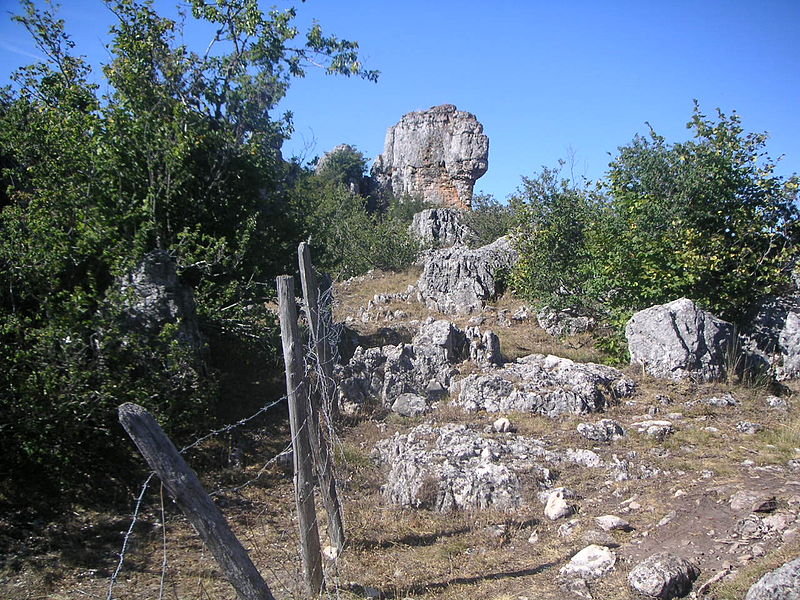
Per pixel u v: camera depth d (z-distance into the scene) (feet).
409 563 17.98
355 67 46.50
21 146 33.14
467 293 53.88
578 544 17.99
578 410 28.84
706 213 35.55
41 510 21.22
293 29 43.86
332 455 19.01
